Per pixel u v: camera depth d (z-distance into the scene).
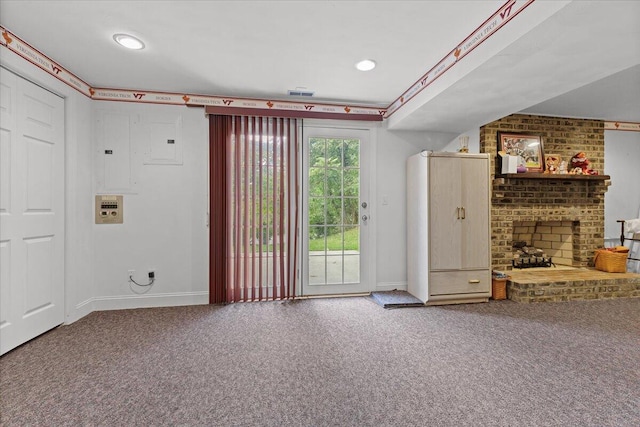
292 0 1.74
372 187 3.58
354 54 2.35
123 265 3.06
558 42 1.71
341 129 3.54
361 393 1.64
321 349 2.15
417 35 2.09
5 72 2.08
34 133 2.33
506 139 3.82
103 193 3.01
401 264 3.65
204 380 1.76
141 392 1.65
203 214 3.22
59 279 2.59
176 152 3.16
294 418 1.44
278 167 3.38
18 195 2.19
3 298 2.07
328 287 3.50
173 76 2.75
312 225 3.48
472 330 2.49
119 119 3.03
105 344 2.23
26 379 1.77
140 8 1.81
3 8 1.81
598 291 3.40
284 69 2.61
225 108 3.18
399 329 2.51
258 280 3.32
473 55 2.05
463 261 3.21
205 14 1.87
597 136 4.11
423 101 2.73
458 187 3.21
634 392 1.65
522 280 3.36
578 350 2.13
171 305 3.15
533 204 3.88
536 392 1.64
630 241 4.25
